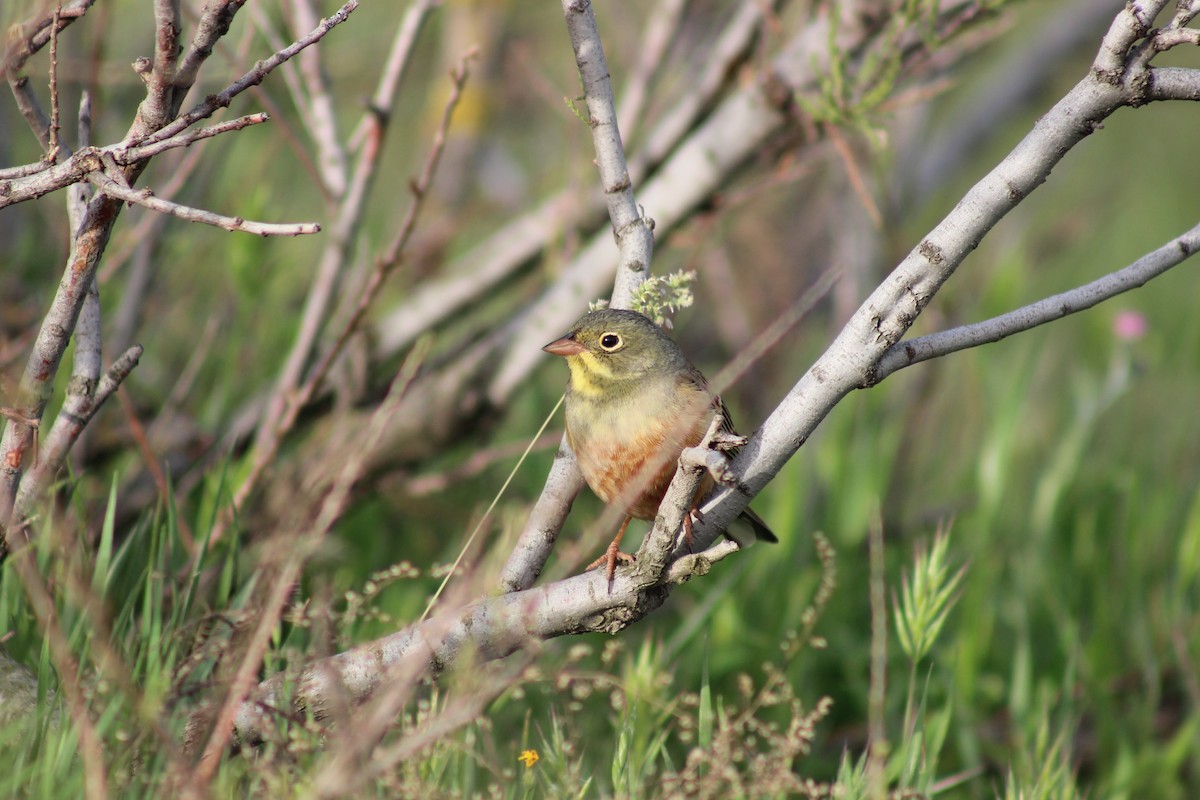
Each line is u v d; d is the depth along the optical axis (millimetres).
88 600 5594
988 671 10547
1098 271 18625
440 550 11312
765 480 6043
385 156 18219
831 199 14711
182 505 9664
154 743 5625
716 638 9984
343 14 5641
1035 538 11312
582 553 6133
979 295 14500
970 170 19953
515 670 5754
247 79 5586
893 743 9461
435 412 11227
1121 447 13594
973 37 10500
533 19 17438
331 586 7531
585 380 7391
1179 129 22250
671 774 6285
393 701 5227
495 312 14898
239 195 12297
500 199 16766
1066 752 8734
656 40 11836
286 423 9508
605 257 11180
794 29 11922
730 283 15047
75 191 6613
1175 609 10414
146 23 12141
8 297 11125
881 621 6605
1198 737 9602
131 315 10211
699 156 11039
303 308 12625
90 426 9602
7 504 6379
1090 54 18109
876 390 12164
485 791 7066
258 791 5703
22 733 5887
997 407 12766
